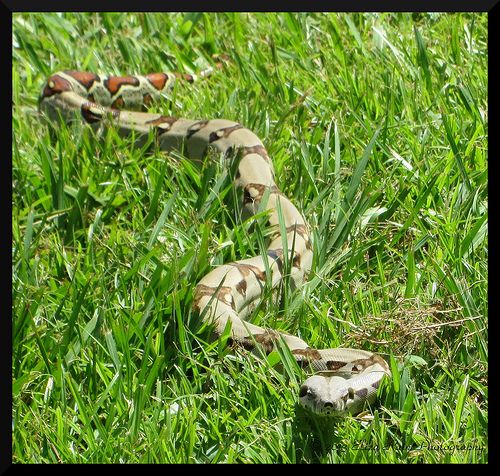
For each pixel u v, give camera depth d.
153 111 12.09
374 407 7.20
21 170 10.20
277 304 8.41
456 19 12.95
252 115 10.98
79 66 13.09
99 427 6.67
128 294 8.18
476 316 7.69
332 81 11.62
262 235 8.59
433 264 8.27
